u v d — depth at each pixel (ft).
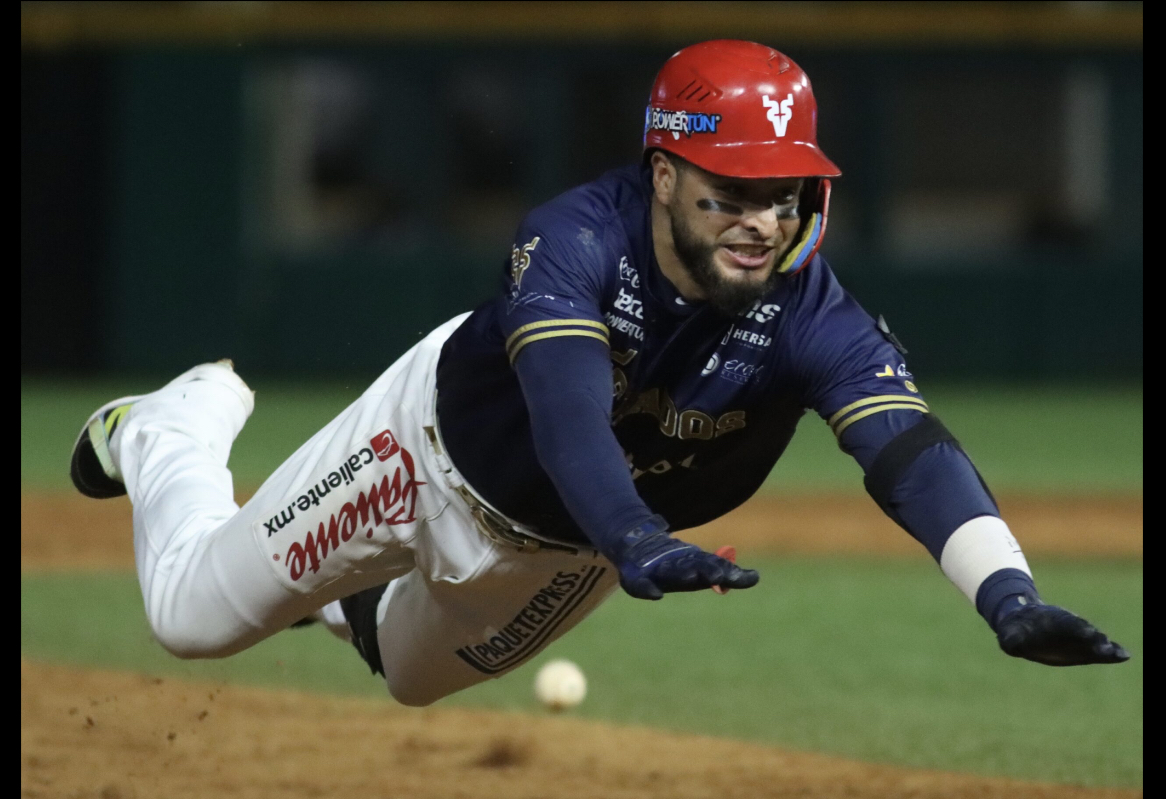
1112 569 109.09
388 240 226.38
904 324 226.79
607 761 62.95
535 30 221.25
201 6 219.20
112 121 221.66
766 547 120.47
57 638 87.66
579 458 33.68
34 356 226.17
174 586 48.60
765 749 64.90
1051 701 74.43
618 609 100.01
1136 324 226.58
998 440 176.65
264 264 224.53
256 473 140.97
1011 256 227.40
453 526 44.34
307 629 95.04
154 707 72.02
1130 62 223.51
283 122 223.30
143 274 223.30
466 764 62.39
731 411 39.19
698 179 35.94
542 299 36.35
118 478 55.26
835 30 219.82
